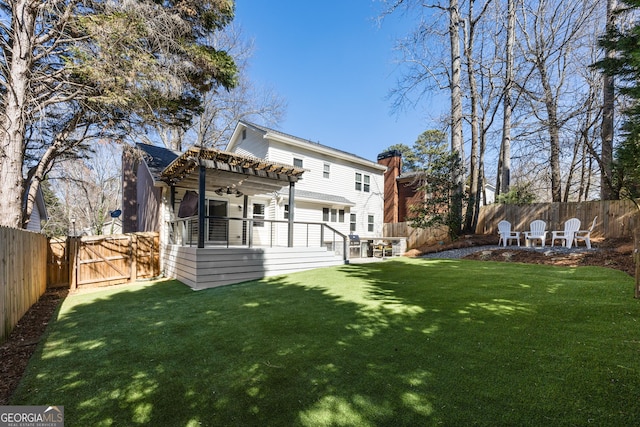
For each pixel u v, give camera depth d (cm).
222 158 754
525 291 465
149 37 682
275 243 1312
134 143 870
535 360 254
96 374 283
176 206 1014
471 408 200
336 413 207
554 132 1262
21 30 638
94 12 671
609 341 276
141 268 918
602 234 1003
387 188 1992
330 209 1568
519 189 1528
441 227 1333
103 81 638
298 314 430
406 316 387
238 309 478
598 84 1185
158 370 286
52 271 779
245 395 236
